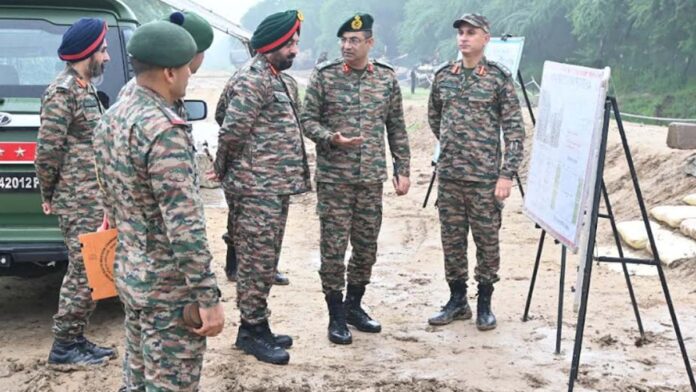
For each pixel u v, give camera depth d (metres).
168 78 3.10
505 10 39.53
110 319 5.86
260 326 5.12
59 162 4.62
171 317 3.10
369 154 5.29
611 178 10.45
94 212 4.70
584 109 4.51
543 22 37.12
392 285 6.95
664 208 8.28
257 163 4.88
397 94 5.46
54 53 5.58
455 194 5.66
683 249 7.34
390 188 12.34
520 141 5.46
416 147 18.67
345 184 5.28
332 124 5.31
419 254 8.12
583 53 35.66
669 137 9.23
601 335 5.59
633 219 8.95
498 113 5.57
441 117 5.77
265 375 4.84
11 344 5.35
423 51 51.72
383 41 60.81
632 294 5.43
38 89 5.44
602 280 6.97
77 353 4.91
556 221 4.77
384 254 8.13
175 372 3.13
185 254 2.97
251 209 4.90
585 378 4.84
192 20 4.23
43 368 4.88
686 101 30.58
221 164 4.96
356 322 5.70
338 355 5.22
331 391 4.64
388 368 5.01
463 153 5.55
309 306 6.29
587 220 4.36
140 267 3.08
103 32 4.69
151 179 2.97
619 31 34.19
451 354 5.26
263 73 4.84
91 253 3.30
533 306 6.25
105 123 3.15
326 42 68.44
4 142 5.09
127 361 3.38
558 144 4.88
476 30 5.47
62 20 5.62
